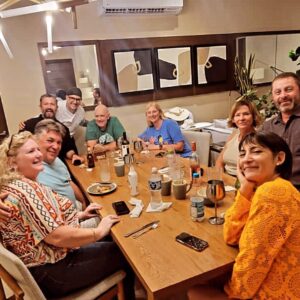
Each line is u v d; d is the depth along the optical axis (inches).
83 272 60.1
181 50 170.4
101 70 155.3
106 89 158.4
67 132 121.7
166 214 64.4
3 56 137.4
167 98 173.2
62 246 56.5
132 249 52.2
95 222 80.7
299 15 197.9
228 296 48.3
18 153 57.9
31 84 144.2
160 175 84.5
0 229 53.6
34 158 59.4
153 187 68.0
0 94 139.4
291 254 42.8
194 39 172.2
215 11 173.9
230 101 190.5
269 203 42.1
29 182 56.0
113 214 66.9
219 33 177.8
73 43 147.9
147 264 47.6
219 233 55.2
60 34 145.1
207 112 185.6
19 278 50.3
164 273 45.2
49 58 145.2
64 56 147.5
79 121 141.9
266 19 188.4
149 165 101.4
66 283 58.6
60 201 62.8
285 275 43.2
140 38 160.4
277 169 47.7
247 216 48.6
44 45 143.2
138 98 166.1
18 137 59.9
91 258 61.9
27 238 53.9
